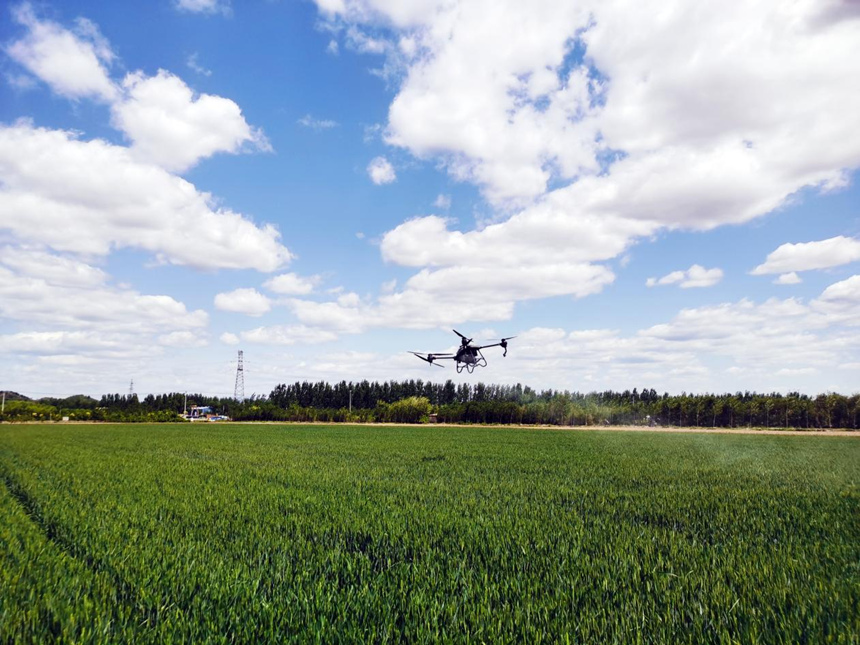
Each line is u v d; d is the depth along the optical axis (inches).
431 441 1975.9
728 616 279.0
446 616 277.4
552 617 278.8
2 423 3700.8
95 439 1979.6
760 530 502.0
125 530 467.8
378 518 526.6
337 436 2310.5
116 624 269.9
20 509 571.5
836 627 263.6
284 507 591.2
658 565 368.5
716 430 3324.3
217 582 323.0
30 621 268.8
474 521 512.4
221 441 1927.9
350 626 261.6
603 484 824.9
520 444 1829.5
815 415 3730.3
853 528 509.4
